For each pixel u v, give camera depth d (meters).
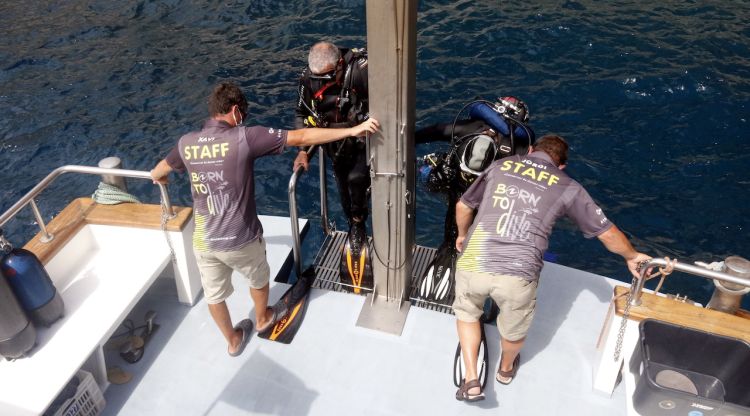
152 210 4.60
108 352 4.45
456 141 4.20
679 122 8.67
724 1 11.52
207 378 4.27
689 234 7.10
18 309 3.76
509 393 4.11
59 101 9.61
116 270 4.47
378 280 4.61
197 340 4.54
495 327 4.57
